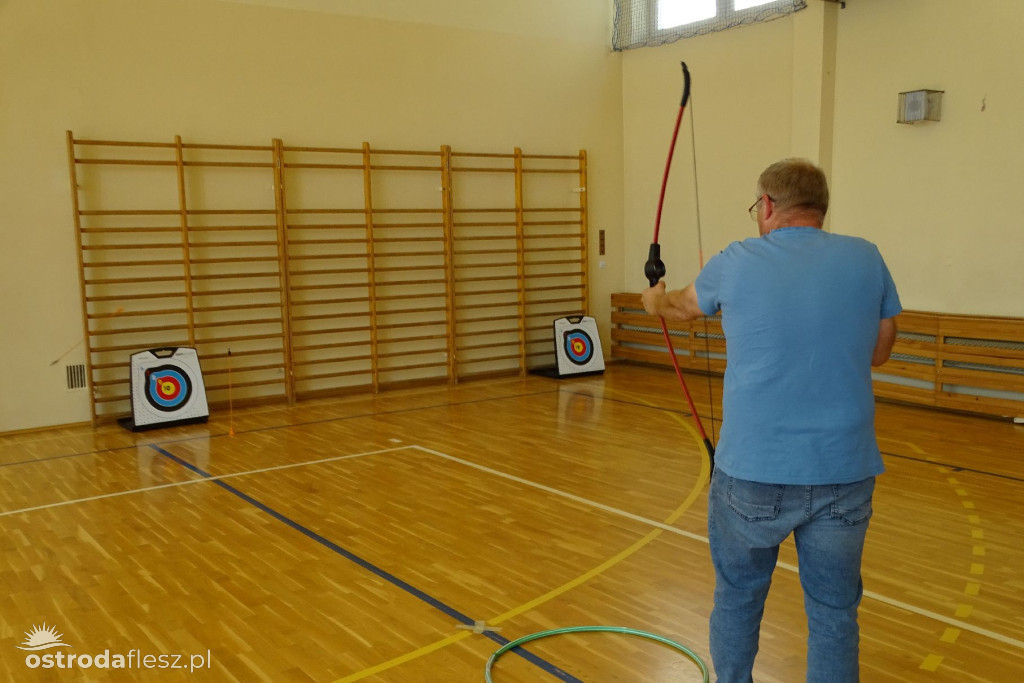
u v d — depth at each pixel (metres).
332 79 6.50
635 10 7.71
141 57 5.78
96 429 5.59
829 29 6.07
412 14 6.82
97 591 2.87
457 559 3.12
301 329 6.49
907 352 5.74
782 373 1.54
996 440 4.80
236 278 6.20
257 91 6.21
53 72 5.48
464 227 7.21
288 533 3.45
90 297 5.66
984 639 2.40
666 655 2.33
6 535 3.48
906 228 5.82
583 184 7.74
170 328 5.94
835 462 1.52
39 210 5.50
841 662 1.57
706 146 7.24
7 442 5.24
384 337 6.86
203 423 5.72
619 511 3.67
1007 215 5.25
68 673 2.28
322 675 2.24
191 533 3.47
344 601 2.75
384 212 6.75
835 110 6.18
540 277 7.67
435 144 7.01
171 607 2.72
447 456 4.70
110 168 5.71
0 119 5.34
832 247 1.59
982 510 3.57
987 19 5.24
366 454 4.77
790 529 1.57
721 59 7.02
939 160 5.57
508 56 7.32
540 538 3.34
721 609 1.71
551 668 2.26
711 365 7.22
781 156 6.62
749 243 1.66
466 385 7.11
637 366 7.94
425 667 2.28
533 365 7.76
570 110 7.71
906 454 4.53
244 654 2.38
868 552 3.11
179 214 5.96
